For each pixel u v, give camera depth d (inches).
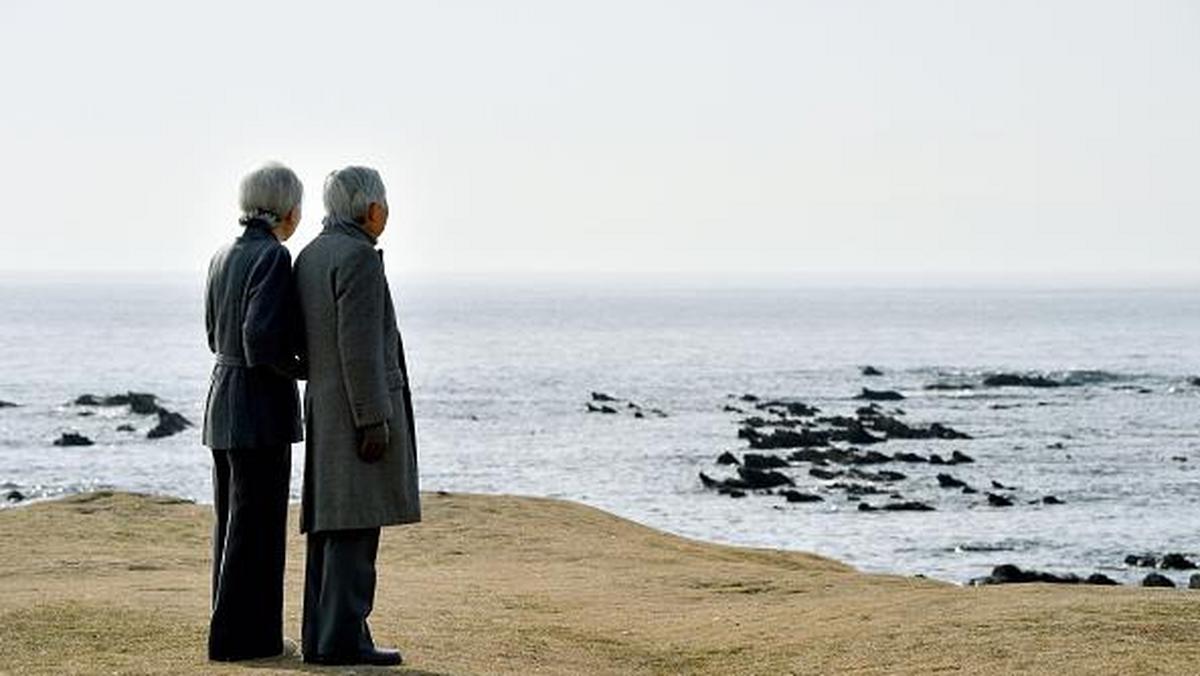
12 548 1192.2
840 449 4067.4
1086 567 2469.2
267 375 629.6
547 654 768.3
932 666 724.0
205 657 668.7
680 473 3750.0
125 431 4709.6
